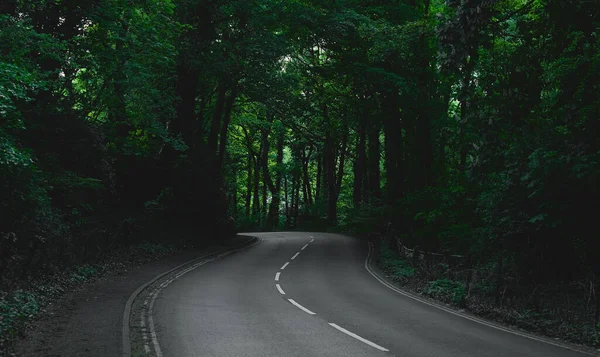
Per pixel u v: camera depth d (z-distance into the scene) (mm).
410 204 26031
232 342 9070
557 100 13430
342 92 35438
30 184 13164
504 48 15539
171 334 9539
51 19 17312
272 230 54688
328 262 24688
